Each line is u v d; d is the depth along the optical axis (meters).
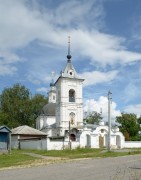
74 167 26.34
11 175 21.58
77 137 64.56
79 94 79.81
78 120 78.62
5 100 104.75
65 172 22.69
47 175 21.16
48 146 55.81
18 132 68.00
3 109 103.69
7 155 40.34
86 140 65.81
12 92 106.62
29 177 20.34
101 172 22.23
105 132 67.31
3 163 31.22
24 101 105.69
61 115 77.81
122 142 67.06
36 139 63.53
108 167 25.67
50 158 37.25
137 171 22.11
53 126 83.50
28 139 65.62
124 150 54.19
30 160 34.50
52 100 99.38
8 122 98.25
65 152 47.12
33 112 106.19
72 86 79.56
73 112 78.69
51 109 93.19
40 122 92.62
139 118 95.56
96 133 66.19
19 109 104.50
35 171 23.73
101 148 61.53
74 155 42.00
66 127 77.12
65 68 80.50
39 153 45.97
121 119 93.75
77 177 19.89
